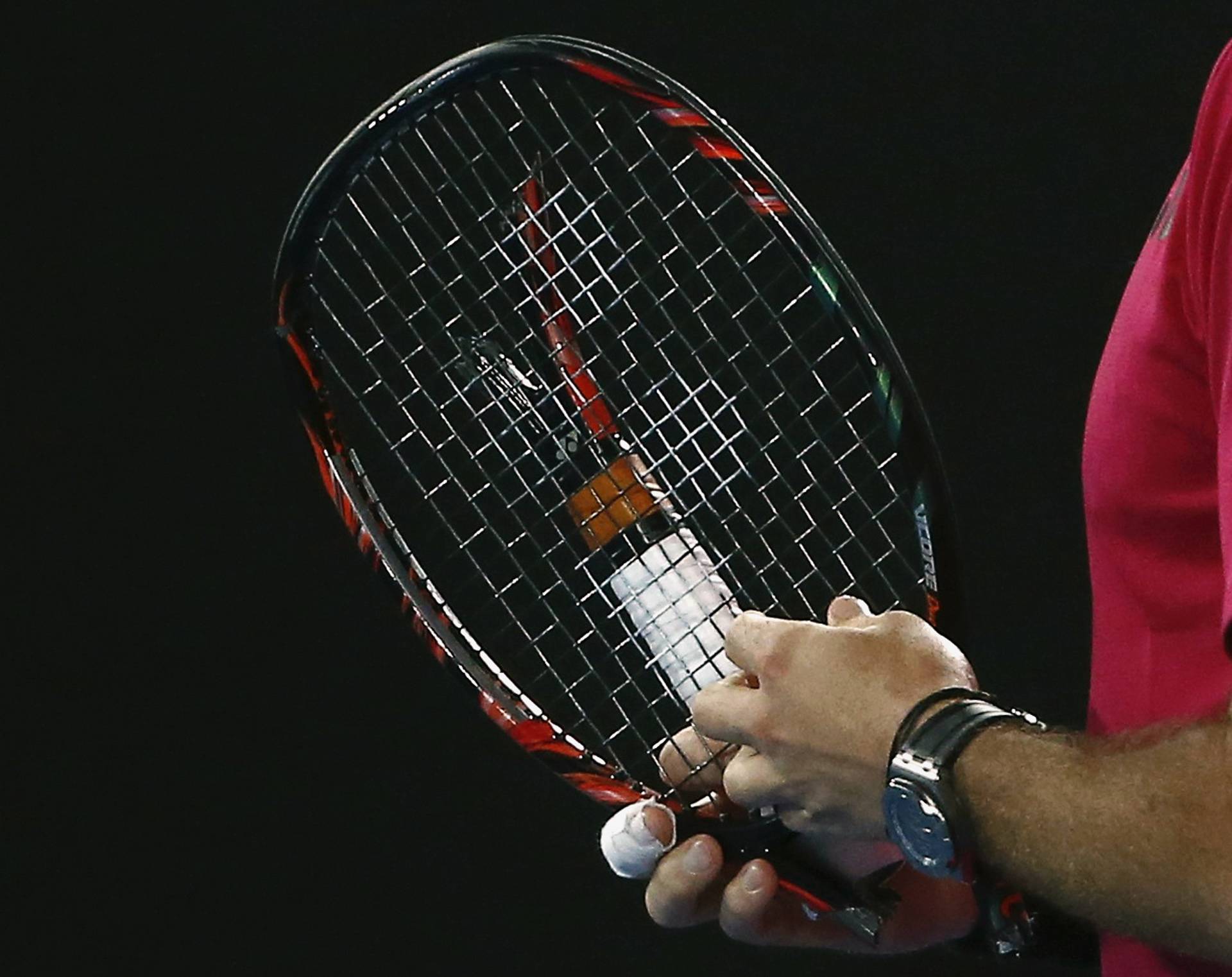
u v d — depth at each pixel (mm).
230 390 8672
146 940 8984
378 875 8742
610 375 7895
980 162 7844
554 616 4641
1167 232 3287
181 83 8492
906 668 3443
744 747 3775
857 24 7910
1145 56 7559
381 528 4938
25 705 9008
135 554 8859
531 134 8031
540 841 8547
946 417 8000
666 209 7957
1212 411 3244
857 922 4023
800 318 7840
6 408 8867
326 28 8328
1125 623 3600
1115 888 2877
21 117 8648
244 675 8812
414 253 8141
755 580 7797
